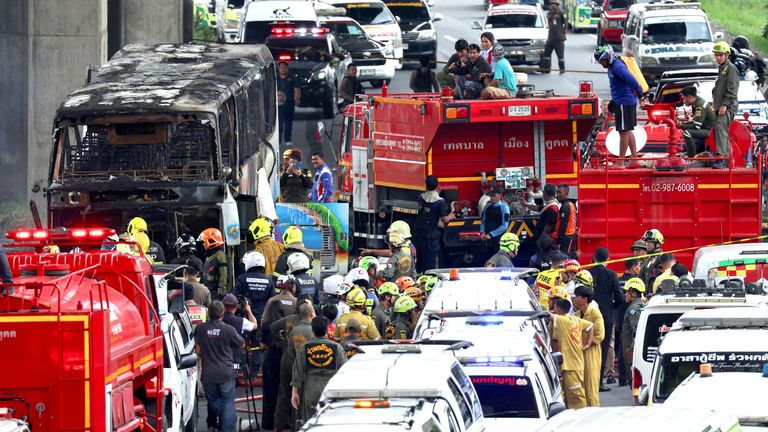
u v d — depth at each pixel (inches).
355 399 1357.0
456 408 1393.9
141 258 1659.7
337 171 3412.9
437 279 2235.5
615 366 2488.9
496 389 1565.0
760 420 1497.3
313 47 4229.8
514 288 1967.3
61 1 3841.0
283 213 2957.7
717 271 2277.3
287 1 4722.0
